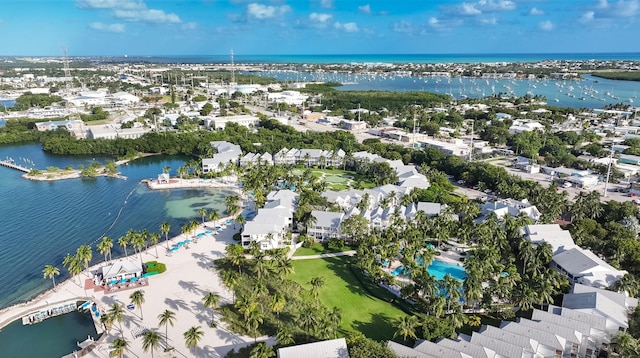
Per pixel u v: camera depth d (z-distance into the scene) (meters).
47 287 146.62
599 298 122.56
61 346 117.25
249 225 173.38
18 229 194.00
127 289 142.00
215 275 151.25
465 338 109.81
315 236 181.75
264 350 100.62
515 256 165.38
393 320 126.19
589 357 110.25
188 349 113.06
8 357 112.50
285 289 140.50
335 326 111.62
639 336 109.38
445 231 171.38
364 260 148.12
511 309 128.25
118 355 106.44
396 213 181.25
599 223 191.12
